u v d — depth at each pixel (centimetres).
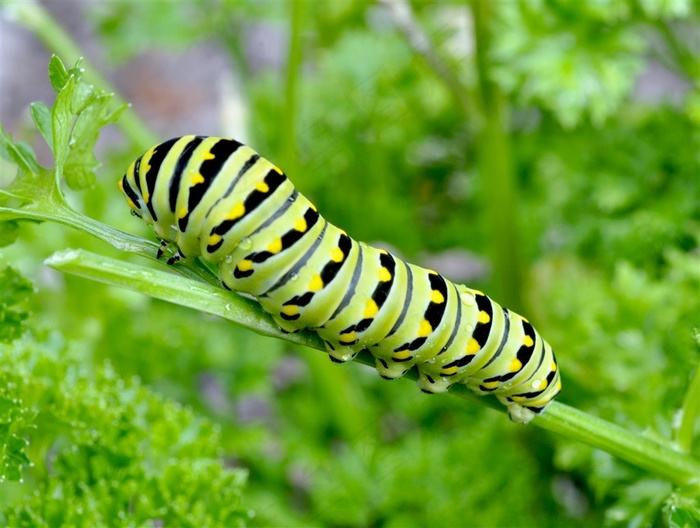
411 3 30
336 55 30
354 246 17
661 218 25
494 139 25
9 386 19
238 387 27
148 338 26
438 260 36
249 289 17
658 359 23
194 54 47
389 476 24
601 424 19
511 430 25
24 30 46
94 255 17
